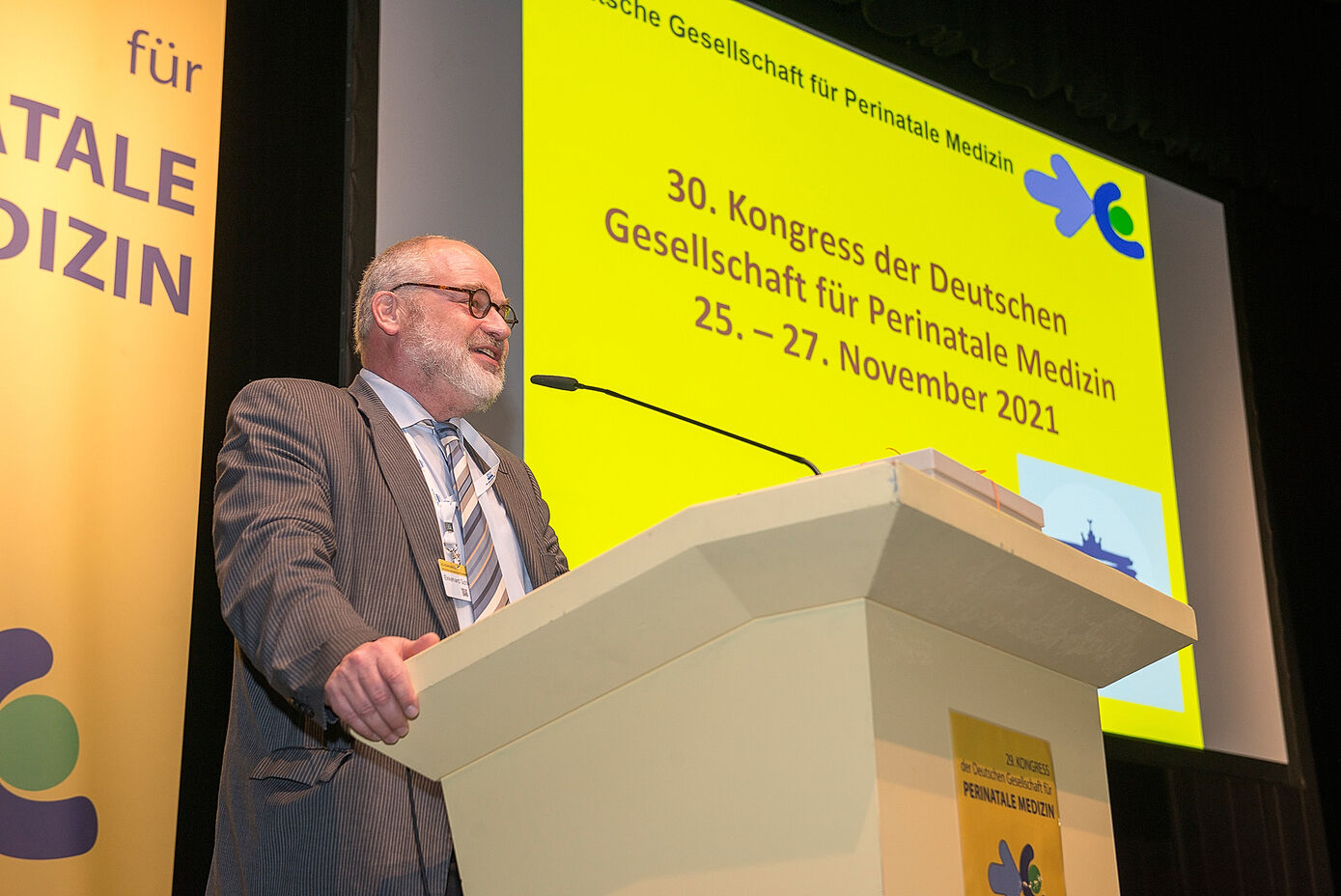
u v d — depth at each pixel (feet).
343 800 4.07
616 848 2.96
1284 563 12.87
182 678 6.77
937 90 11.32
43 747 6.31
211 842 7.20
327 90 8.84
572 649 2.95
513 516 5.37
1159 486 11.46
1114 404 11.45
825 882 2.66
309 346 8.30
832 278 10.02
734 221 9.62
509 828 3.14
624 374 8.71
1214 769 10.79
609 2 9.49
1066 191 11.87
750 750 2.83
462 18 8.71
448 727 3.18
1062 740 3.39
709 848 2.83
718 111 9.83
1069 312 11.47
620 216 9.04
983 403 10.59
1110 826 3.47
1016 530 2.95
